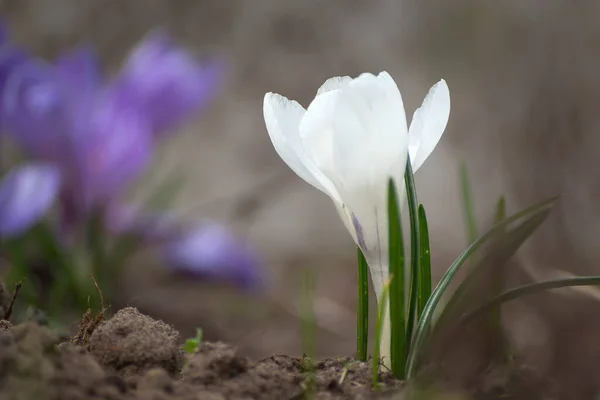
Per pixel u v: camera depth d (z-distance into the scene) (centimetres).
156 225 131
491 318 67
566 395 67
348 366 64
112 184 123
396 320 63
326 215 205
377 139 62
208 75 134
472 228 74
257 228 196
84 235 120
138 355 62
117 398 59
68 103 120
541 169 116
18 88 117
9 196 114
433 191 203
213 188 219
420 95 239
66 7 254
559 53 167
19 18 249
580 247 95
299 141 64
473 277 66
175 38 261
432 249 173
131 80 128
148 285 133
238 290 137
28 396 57
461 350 66
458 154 204
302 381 63
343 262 172
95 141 121
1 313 71
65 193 120
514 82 194
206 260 133
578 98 135
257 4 264
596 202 111
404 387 62
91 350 62
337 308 127
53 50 250
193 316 122
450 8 233
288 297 141
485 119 200
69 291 112
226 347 66
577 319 74
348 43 259
